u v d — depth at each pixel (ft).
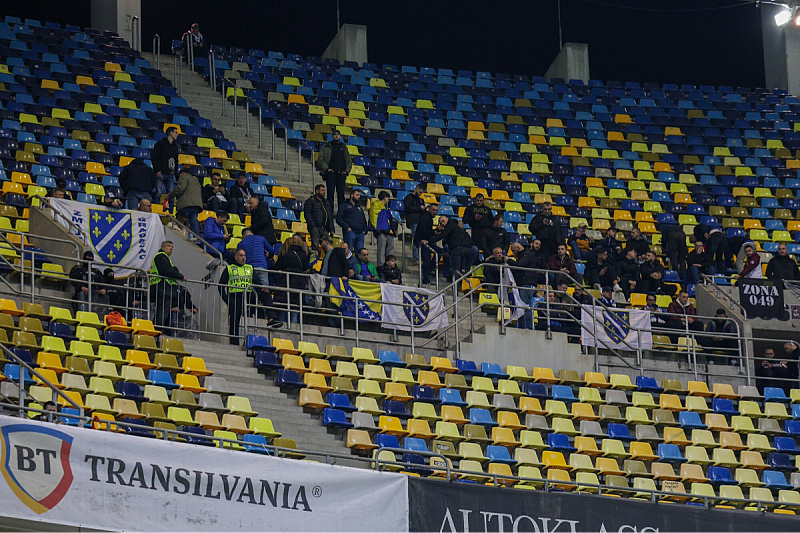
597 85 356.38
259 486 126.62
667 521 142.10
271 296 190.29
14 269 176.65
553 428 181.57
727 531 143.95
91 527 118.01
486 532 134.62
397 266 228.84
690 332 208.54
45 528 119.03
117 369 161.79
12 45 288.71
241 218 228.63
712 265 249.96
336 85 323.37
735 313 224.94
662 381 201.46
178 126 269.03
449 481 134.82
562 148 311.68
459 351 195.52
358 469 131.34
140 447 122.31
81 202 203.72
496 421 184.14
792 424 196.44
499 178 294.46
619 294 235.20
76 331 164.55
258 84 310.65
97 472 119.65
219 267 189.78
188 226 208.74
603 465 175.32
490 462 169.68
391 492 131.95
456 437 172.35
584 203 288.30
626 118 334.44
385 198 229.45
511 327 203.72
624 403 193.67
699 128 332.60
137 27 319.47
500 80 349.61
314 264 219.20
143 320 171.83
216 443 151.53
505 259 217.77
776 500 179.32
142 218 195.83
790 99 349.61
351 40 348.38
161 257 178.81
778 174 313.73
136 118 267.18
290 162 274.98
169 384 160.15
